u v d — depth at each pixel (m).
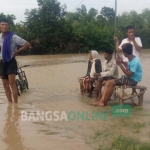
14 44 7.41
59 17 46.41
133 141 4.84
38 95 9.06
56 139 5.00
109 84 7.52
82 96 8.95
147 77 13.12
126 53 7.63
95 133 5.31
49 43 45.56
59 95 9.07
